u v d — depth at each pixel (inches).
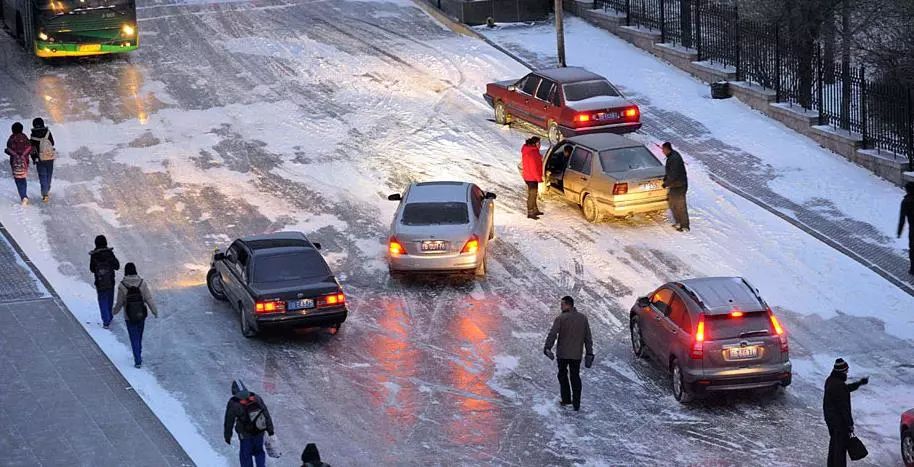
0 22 2856.8
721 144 2031.3
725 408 1213.7
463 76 2439.7
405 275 1579.7
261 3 3041.3
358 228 1734.7
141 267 1598.2
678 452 1120.2
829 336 1390.3
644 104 2240.4
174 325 1423.5
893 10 2276.1
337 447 1130.7
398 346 1366.9
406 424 1180.5
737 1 2452.0
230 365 1314.0
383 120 2194.9
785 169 1918.1
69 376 1280.8
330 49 2623.0
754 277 1550.2
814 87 2174.0
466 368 1311.5
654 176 1688.0
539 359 1336.1
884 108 1899.6
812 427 1168.8
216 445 1131.9
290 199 1839.3
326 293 1353.3
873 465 1096.2
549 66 2470.5
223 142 2081.7
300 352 1349.7
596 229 1717.5
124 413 1190.9
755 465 1092.5
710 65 2342.5
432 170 1962.4
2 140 2074.3
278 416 1192.2
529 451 1125.7
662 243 1659.7
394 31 2770.7
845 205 1775.3
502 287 1535.4
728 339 1173.1
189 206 1809.8
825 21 2290.8
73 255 1637.6
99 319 1445.6
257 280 1365.7
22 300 1491.1
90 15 2458.2
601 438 1151.6
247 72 2469.2
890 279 1534.2
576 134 1977.1
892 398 1235.2
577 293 1513.3
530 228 1724.9
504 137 2116.1
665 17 2527.1
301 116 2212.1
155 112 2230.6
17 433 1149.1
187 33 2760.8
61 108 2249.0
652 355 1286.9
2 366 1306.6
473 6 2760.8
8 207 1798.7
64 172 1945.1
